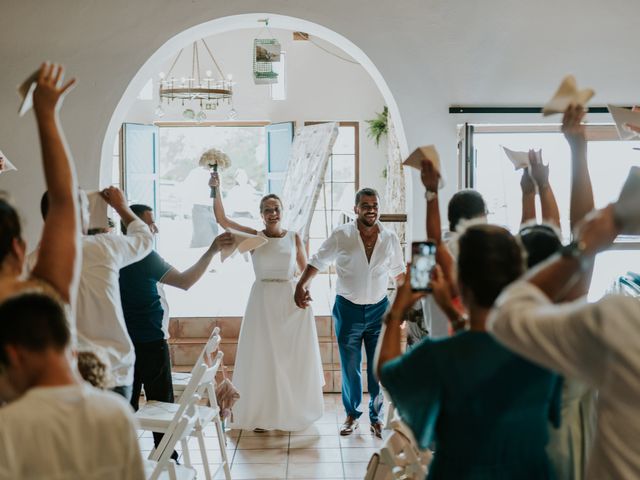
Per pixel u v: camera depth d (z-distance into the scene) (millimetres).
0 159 5176
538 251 2471
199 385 4141
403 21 5852
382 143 13102
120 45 5801
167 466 3498
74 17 5781
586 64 5879
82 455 1797
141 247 3730
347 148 13195
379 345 2254
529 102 5910
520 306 1714
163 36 5793
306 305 5707
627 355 1646
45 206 3342
